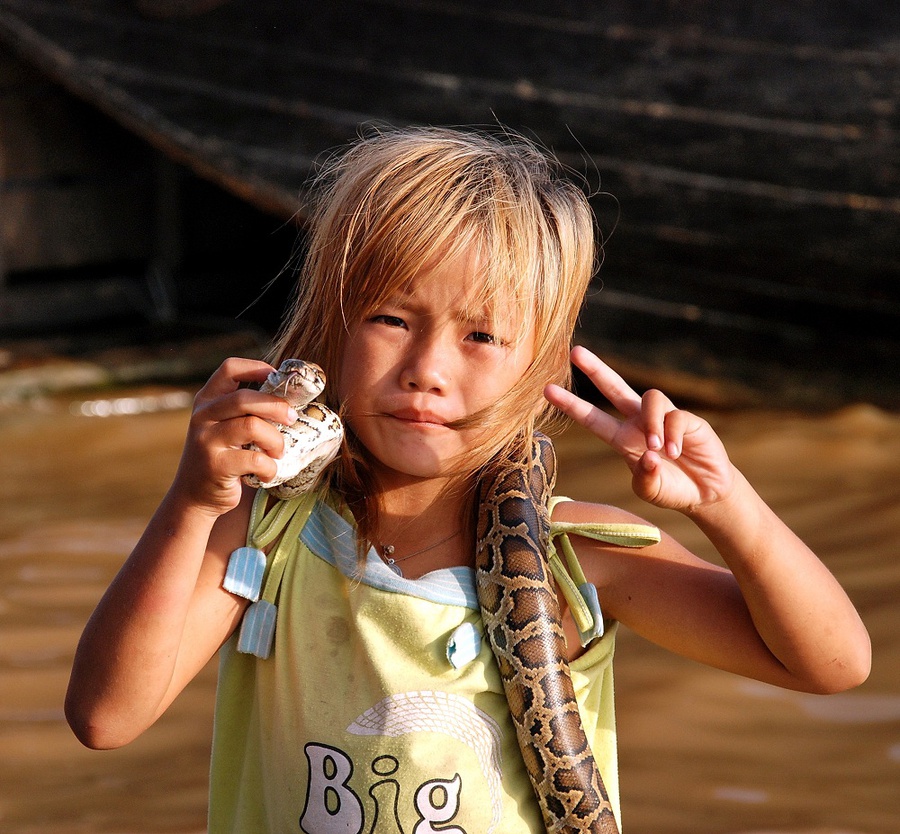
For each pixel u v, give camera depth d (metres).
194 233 21.81
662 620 4.30
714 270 15.88
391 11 17.30
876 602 10.30
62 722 8.69
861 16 14.98
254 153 17.23
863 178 14.59
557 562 4.30
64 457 15.22
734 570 3.96
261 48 17.64
